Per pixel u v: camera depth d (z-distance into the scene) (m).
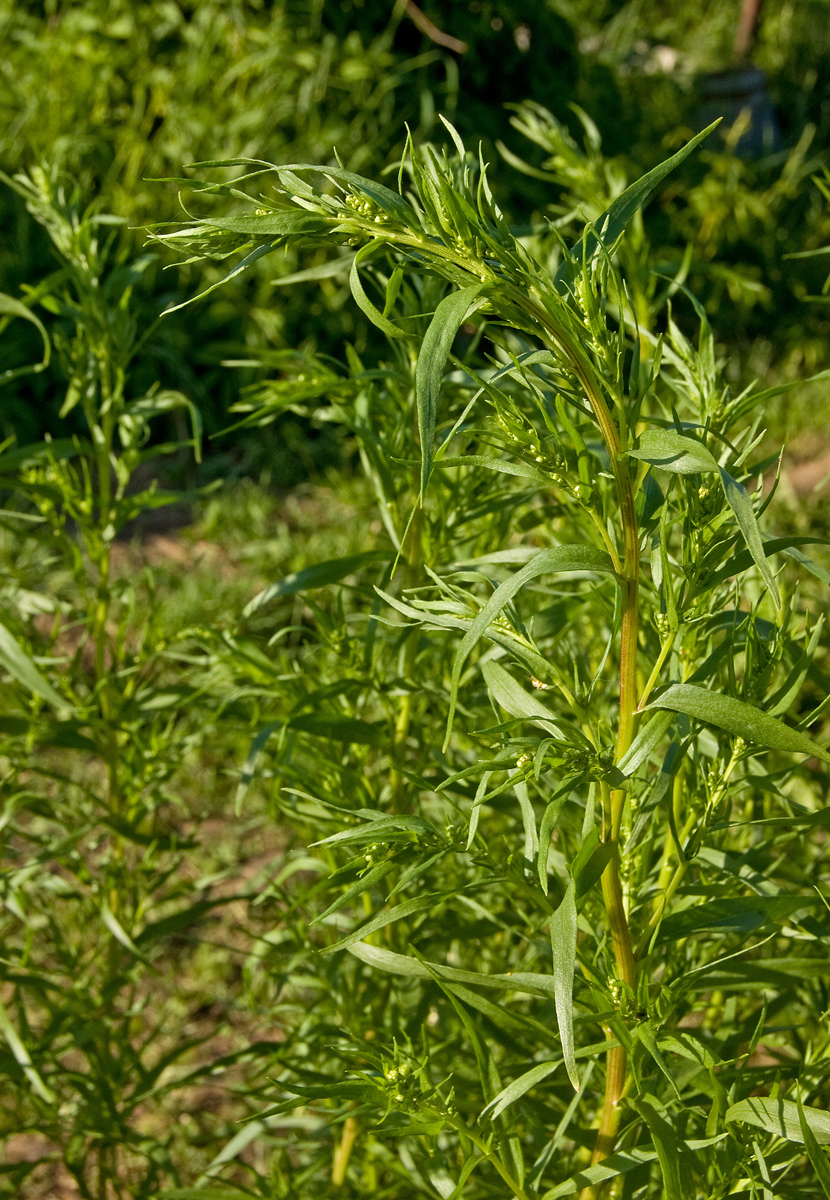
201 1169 1.39
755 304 3.67
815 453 2.89
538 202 3.20
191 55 3.05
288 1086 0.76
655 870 0.88
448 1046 0.97
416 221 0.72
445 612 0.81
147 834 1.12
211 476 2.85
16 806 1.02
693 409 0.87
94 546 1.04
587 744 0.75
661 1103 0.78
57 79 3.02
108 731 1.06
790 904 0.79
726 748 0.81
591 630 1.05
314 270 0.91
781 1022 1.02
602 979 0.80
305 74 3.08
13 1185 1.06
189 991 1.68
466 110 3.22
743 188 3.78
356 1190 1.10
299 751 0.96
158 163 2.96
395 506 0.96
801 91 5.08
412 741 1.15
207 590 2.29
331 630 0.95
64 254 1.03
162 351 2.79
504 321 0.73
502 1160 0.79
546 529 1.01
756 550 0.68
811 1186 0.86
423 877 1.00
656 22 5.98
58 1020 1.05
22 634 1.05
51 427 2.78
